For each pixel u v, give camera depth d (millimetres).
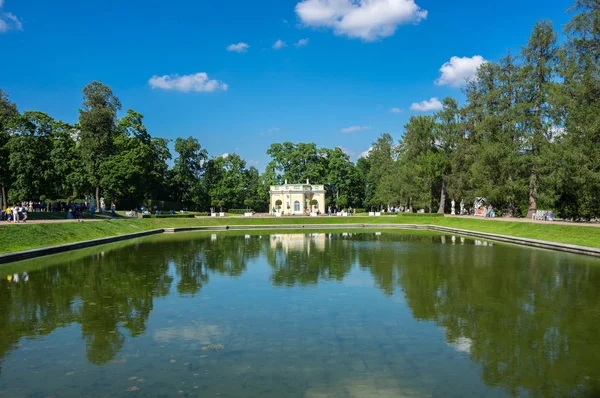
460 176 56906
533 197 44938
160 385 7805
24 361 9000
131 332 10852
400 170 70062
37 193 44844
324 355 9242
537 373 8297
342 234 43656
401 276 18312
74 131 63688
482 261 22578
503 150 44281
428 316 12172
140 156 62375
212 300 14156
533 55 44062
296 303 13711
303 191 79688
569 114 35906
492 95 48562
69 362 8922
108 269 20312
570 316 12117
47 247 26109
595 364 8719
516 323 11492
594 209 38469
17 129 45375
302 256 24969
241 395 7387
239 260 23328
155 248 29609
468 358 9062
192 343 10023
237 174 91000
